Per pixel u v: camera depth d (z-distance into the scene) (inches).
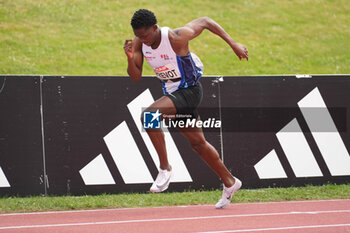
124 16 2027.6
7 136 868.6
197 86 645.9
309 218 643.5
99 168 900.6
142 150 917.2
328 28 2162.9
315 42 2009.1
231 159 943.0
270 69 1737.2
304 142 970.7
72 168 890.7
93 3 2094.0
